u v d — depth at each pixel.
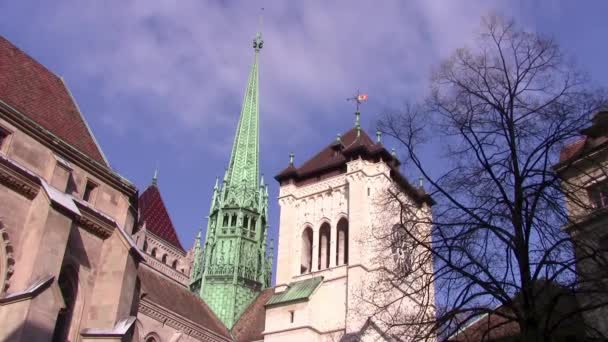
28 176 32.03
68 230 31.64
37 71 40.91
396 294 38.00
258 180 85.25
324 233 69.00
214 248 77.75
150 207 95.62
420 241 25.44
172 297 64.06
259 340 64.88
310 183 71.62
